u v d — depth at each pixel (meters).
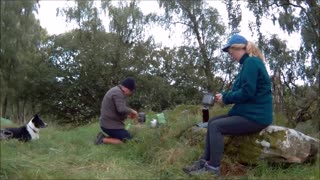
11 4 31.64
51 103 35.22
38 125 8.09
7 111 37.22
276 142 5.08
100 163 5.36
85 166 5.23
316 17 14.45
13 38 32.12
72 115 35.44
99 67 34.31
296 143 5.12
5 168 4.51
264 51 21.45
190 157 5.41
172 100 35.59
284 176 4.85
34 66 35.03
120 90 7.25
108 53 34.16
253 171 5.05
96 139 7.20
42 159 5.34
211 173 4.83
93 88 34.81
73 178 4.48
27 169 4.69
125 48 35.44
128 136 7.01
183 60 36.47
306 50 17.50
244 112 4.96
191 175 4.85
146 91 34.78
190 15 33.94
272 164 5.20
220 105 7.73
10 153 5.45
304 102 10.03
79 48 34.84
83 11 35.66
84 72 34.47
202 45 34.00
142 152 5.86
